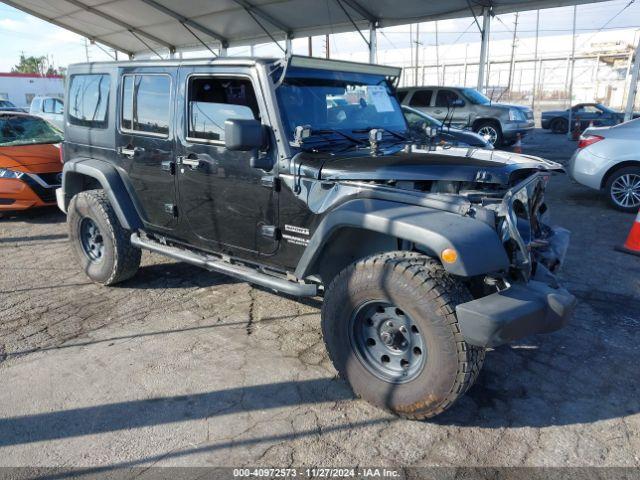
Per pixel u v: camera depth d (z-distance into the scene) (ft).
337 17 44.70
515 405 10.71
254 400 10.93
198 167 13.32
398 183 10.77
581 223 24.71
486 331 8.70
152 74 14.23
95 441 9.73
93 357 12.71
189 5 42.19
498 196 10.42
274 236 12.17
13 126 29.71
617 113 76.84
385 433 9.87
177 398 11.01
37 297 16.47
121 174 15.83
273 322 14.57
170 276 18.21
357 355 10.58
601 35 118.83
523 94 128.47
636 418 10.27
